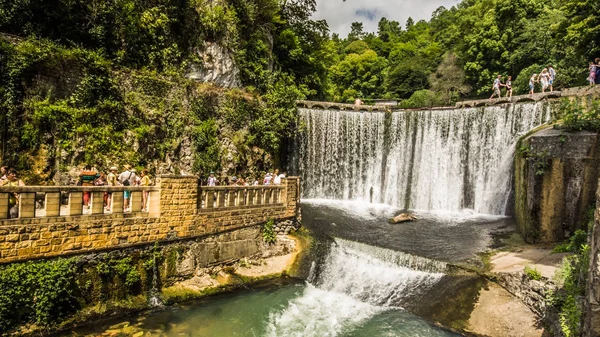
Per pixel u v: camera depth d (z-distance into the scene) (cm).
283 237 1653
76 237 1032
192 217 1304
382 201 2575
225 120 2203
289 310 1221
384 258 1448
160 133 1908
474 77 4228
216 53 2412
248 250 1511
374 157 2625
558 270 1038
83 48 1770
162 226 1223
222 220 1409
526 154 1631
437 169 2427
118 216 1116
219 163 2105
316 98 4103
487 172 2250
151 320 1091
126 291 1133
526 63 3647
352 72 6394
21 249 941
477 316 1120
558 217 1464
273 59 3212
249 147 2286
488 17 4116
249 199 1534
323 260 1502
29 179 1462
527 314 1073
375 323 1154
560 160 1450
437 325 1127
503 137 2198
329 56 6138
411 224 1986
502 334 1038
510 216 2106
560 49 3173
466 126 2341
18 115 1473
